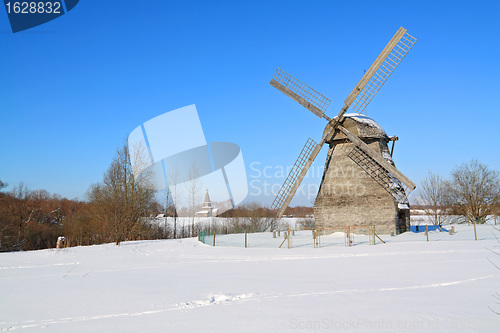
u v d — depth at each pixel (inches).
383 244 824.3
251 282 426.0
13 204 1843.0
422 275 426.0
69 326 265.6
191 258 719.1
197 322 263.6
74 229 1608.0
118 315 292.0
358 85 1056.2
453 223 1733.5
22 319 289.1
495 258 546.6
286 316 270.2
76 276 519.5
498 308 274.1
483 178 1652.3
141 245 1036.5
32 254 845.2
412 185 991.0
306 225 2137.1
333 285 387.9
